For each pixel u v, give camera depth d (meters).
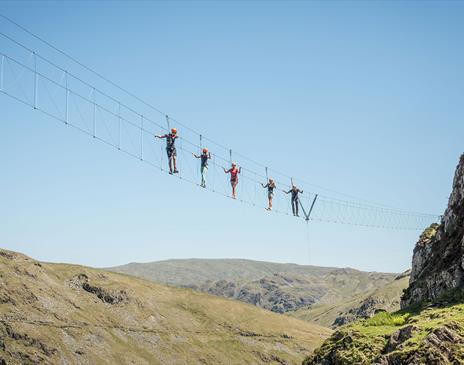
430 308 62.06
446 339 49.31
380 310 68.81
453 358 47.94
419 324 54.28
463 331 50.12
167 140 60.72
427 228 82.94
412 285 73.94
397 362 50.19
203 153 65.31
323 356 61.38
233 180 70.56
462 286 62.69
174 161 60.72
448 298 62.12
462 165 72.75
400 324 61.34
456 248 67.38
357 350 57.50
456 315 55.09
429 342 49.44
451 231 71.00
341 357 58.19
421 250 78.25
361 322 65.62
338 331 64.06
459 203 71.31
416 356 49.06
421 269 76.62
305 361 63.75
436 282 66.88
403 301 73.50
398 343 53.78
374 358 55.19
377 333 59.25
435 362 48.06
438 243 74.06
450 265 66.25
